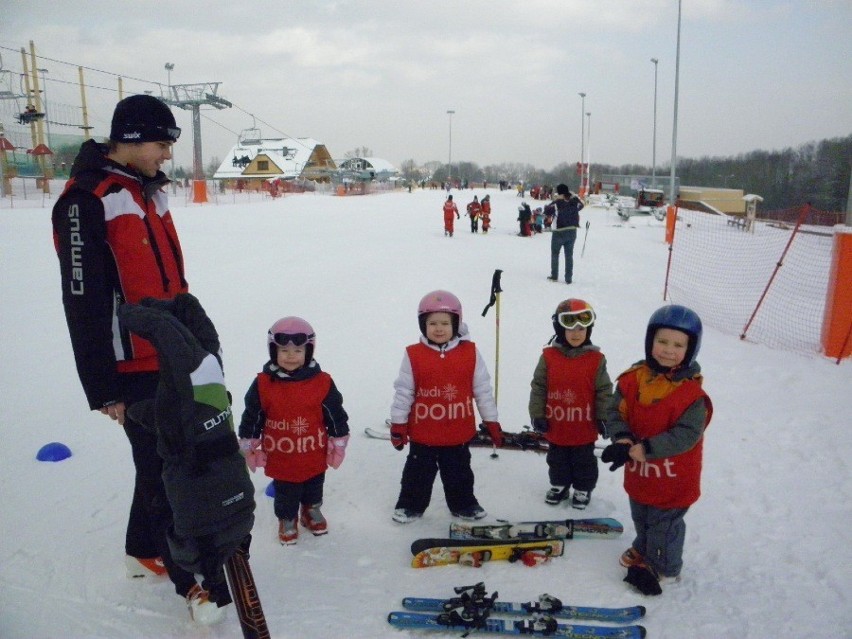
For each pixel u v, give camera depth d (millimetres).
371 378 6137
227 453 2266
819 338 8680
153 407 2355
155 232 2664
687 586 2947
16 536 3230
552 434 3693
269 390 3246
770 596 2857
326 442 3371
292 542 3305
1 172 29859
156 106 2602
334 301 9727
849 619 2682
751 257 18516
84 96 38938
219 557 2246
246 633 2314
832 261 7648
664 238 24594
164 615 2670
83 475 3932
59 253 2438
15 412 4938
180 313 2438
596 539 3355
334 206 36094
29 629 2529
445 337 3418
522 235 23781
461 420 3467
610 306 10352
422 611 2684
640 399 2908
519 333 8133
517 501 3812
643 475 2896
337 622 2625
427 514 3654
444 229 24109
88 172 2523
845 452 4516
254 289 10375
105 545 3184
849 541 3338
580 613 2678
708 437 4840
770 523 3543
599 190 53500
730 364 7105
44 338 6973
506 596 2842
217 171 68938
